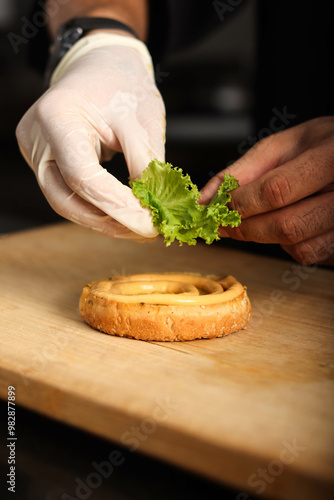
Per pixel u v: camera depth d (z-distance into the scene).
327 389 0.38
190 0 0.68
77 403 0.37
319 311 0.50
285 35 0.71
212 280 0.49
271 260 0.62
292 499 0.32
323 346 0.44
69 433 0.39
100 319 0.45
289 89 0.72
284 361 0.42
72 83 0.49
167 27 0.69
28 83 0.94
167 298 0.44
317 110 0.71
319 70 0.69
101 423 0.37
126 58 0.53
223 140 0.85
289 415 0.36
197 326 0.44
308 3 0.68
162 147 0.49
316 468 0.32
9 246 0.65
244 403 0.37
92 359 0.41
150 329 0.44
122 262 0.61
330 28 0.68
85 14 0.62
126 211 0.44
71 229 0.71
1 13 0.89
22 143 0.50
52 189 0.48
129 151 0.48
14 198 0.92
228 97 0.90
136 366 0.41
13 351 0.42
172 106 0.93
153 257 0.63
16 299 0.51
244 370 0.41
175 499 0.35
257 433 0.34
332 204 0.47
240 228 0.47
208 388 0.38
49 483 0.35
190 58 0.91
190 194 0.44
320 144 0.47
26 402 0.39
